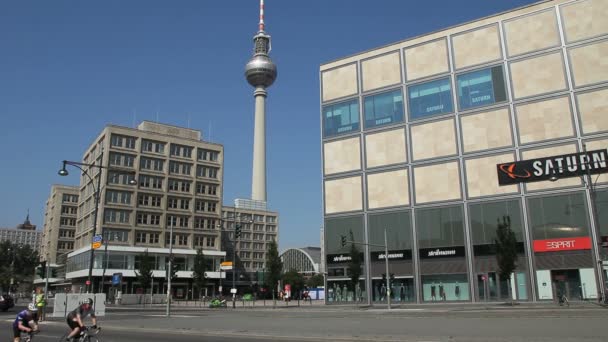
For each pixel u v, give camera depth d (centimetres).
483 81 5309
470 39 5469
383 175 5672
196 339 1816
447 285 5069
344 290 5653
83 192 10438
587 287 4422
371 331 1970
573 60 4909
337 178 5981
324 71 6391
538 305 4100
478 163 5159
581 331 1745
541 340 1523
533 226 4753
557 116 4878
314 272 16712
